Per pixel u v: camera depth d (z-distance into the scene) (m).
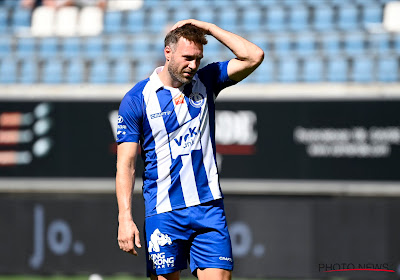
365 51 37.91
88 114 31.42
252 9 42.25
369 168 29.69
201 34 12.34
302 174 30.00
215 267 12.71
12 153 31.78
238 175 30.28
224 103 30.36
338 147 29.88
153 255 13.11
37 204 30.03
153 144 12.86
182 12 42.94
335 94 29.88
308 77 35.59
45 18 44.09
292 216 28.55
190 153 12.78
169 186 12.84
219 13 42.44
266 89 30.22
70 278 29.02
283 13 41.97
